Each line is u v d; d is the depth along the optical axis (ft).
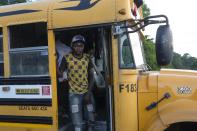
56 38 13.44
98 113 13.58
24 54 13.65
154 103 12.74
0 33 14.10
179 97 12.50
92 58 13.35
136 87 12.98
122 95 12.55
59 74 13.28
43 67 13.34
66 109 13.82
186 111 12.17
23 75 13.67
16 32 13.78
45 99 13.25
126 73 12.62
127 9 12.23
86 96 13.23
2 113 14.06
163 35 11.58
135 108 12.87
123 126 12.53
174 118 12.21
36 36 13.47
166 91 12.64
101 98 13.57
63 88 13.60
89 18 12.62
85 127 13.43
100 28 12.63
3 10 14.14
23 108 13.66
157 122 12.42
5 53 13.89
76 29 12.92
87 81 13.26
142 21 12.26
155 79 12.84
